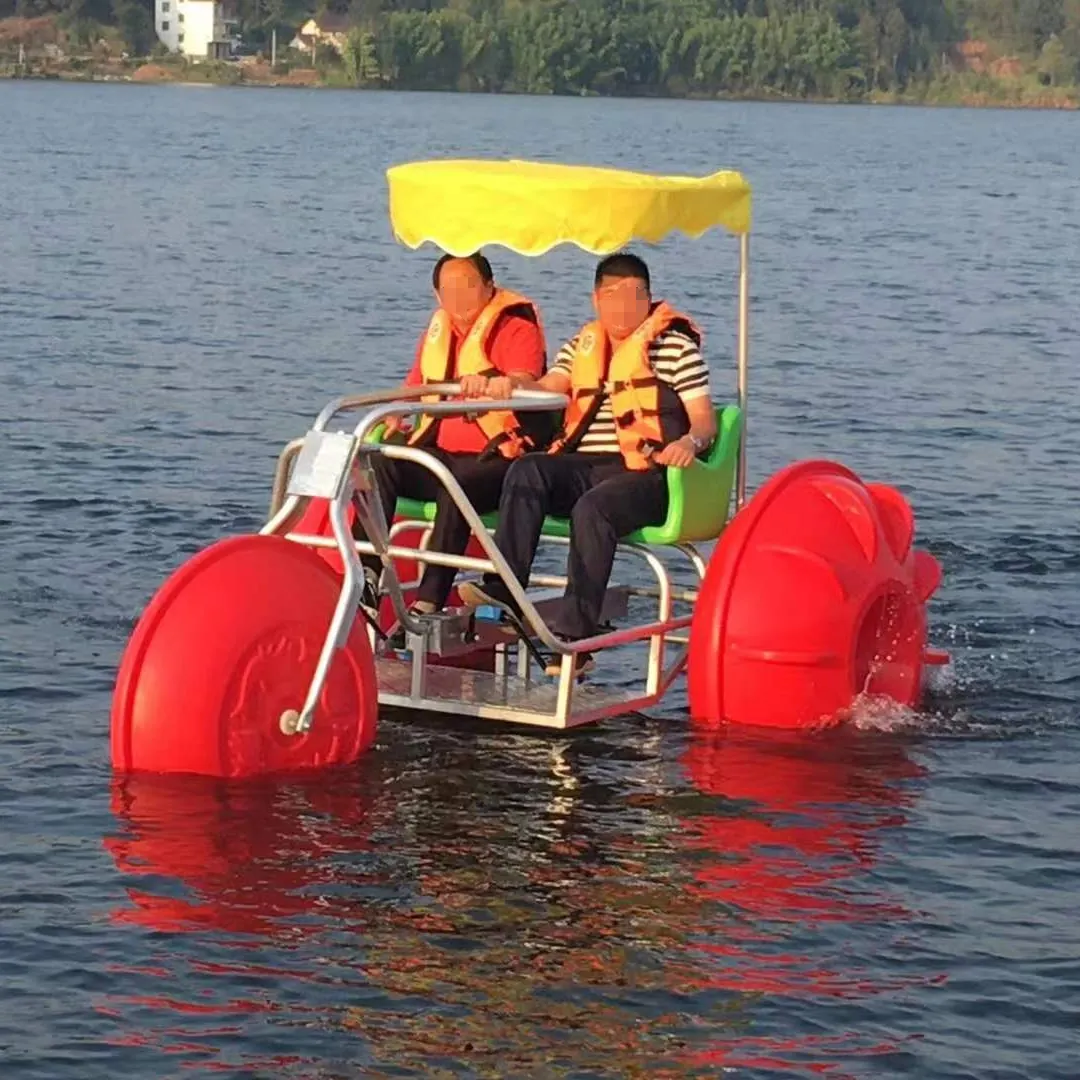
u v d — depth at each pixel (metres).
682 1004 5.88
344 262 31.70
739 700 8.36
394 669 8.71
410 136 85.81
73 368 18.89
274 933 6.28
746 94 188.12
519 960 6.14
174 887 6.59
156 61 187.38
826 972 6.10
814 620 8.30
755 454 15.54
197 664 7.55
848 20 199.62
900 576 8.64
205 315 23.88
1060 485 14.32
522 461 8.23
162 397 17.31
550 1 185.62
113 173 54.22
